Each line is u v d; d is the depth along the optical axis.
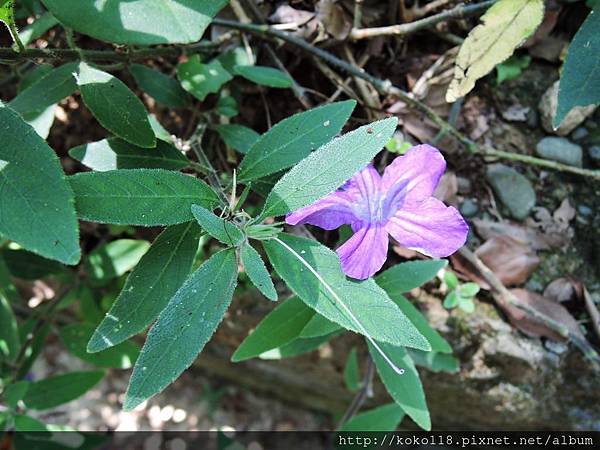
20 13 0.20
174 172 0.13
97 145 0.16
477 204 0.21
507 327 0.21
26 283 0.28
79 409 0.33
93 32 0.12
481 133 0.21
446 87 0.21
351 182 0.14
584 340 0.20
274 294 0.12
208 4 0.13
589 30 0.14
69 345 0.21
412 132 0.21
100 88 0.15
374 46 0.21
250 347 0.16
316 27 0.20
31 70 0.20
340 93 0.21
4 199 0.11
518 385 0.22
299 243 0.13
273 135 0.14
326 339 0.18
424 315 0.21
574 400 0.22
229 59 0.20
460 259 0.20
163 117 0.22
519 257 0.20
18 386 0.20
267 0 0.20
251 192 0.21
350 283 0.12
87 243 0.23
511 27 0.15
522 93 0.21
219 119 0.21
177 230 0.14
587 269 0.21
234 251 0.12
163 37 0.13
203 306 0.12
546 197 0.21
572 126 0.21
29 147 0.11
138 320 0.13
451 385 0.23
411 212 0.14
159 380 0.11
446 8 0.20
